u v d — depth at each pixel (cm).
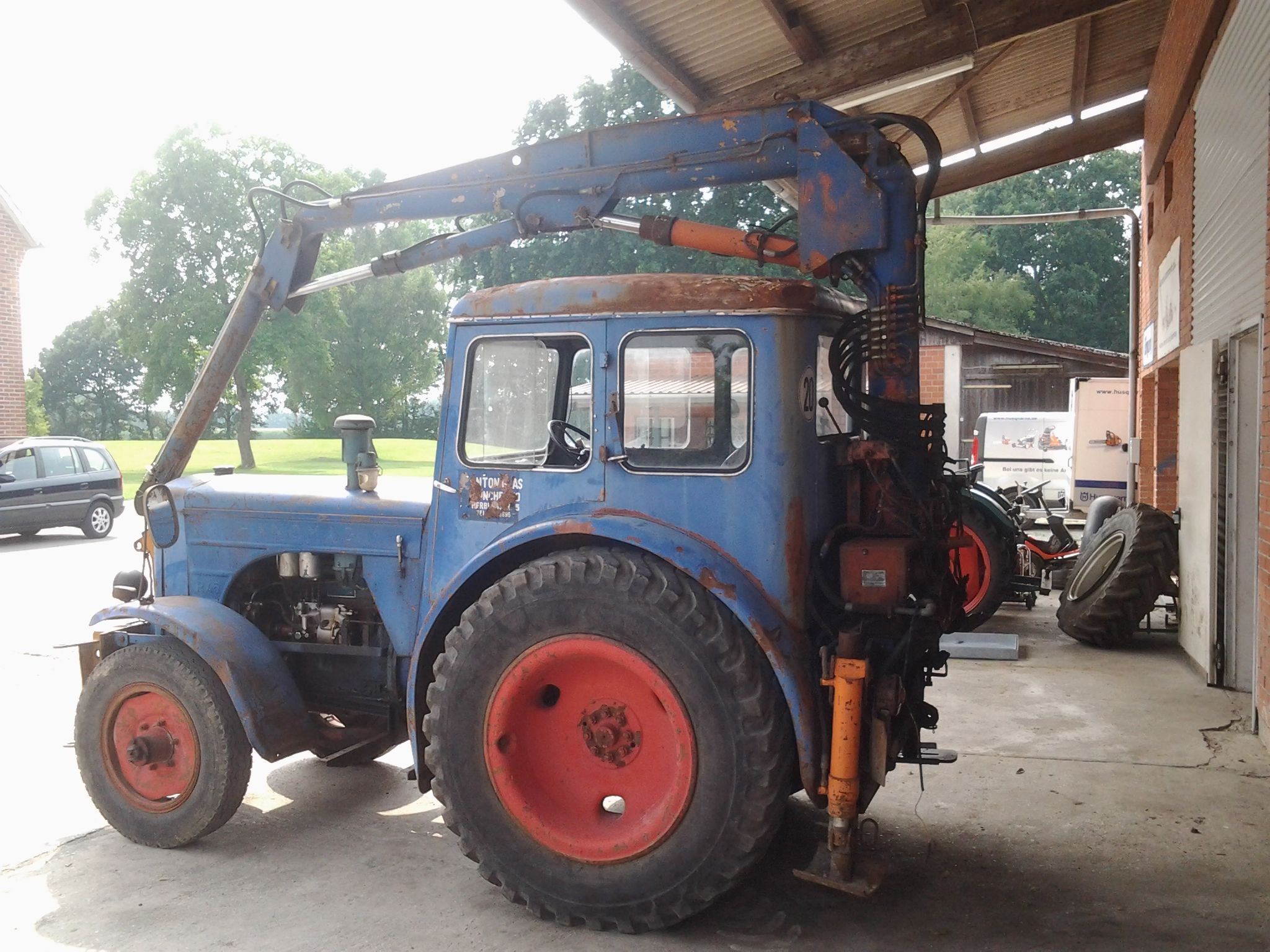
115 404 7706
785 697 330
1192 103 802
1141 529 735
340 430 455
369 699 451
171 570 482
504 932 343
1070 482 1605
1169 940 328
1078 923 340
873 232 351
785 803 329
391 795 477
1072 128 1127
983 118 1034
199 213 3400
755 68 744
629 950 330
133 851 414
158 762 413
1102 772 486
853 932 338
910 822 429
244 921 353
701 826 325
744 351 339
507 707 347
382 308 4634
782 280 350
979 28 655
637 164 411
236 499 462
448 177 450
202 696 406
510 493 372
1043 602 966
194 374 3497
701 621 323
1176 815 431
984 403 1973
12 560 1295
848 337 352
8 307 2058
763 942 333
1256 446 621
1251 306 574
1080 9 638
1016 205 4150
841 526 350
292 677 432
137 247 3450
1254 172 568
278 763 522
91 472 1546
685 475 343
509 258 2600
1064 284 4078
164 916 357
